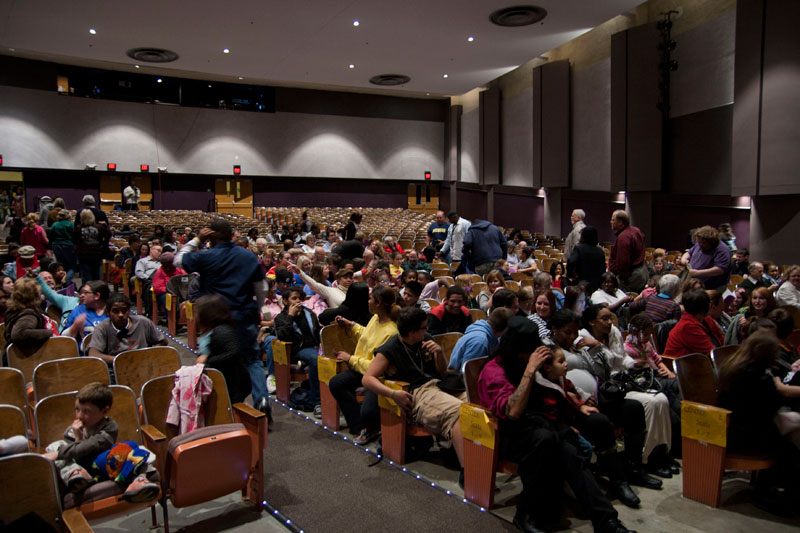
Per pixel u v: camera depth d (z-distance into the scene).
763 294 5.12
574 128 18.70
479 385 3.47
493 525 3.25
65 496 2.83
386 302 4.47
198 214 21.27
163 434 3.30
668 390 4.11
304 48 17.11
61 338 4.58
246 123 25.89
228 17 14.28
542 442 3.14
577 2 13.12
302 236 14.97
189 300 7.34
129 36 15.95
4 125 21.45
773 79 11.18
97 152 23.27
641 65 14.99
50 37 16.05
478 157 25.78
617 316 5.81
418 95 28.03
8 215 21.58
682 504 3.52
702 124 13.62
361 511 3.42
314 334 5.48
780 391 3.52
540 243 16.25
